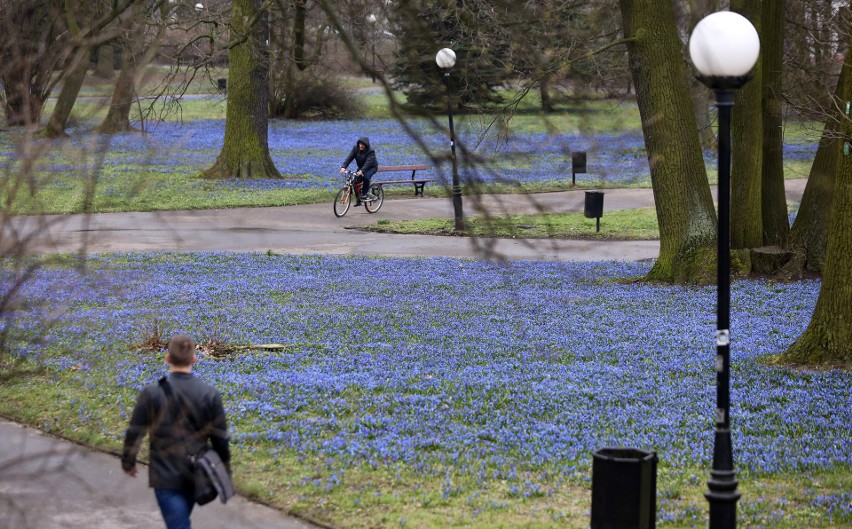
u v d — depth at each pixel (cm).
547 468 1174
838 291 1706
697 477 1151
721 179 902
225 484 833
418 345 1886
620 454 932
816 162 2816
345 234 3706
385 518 1009
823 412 1430
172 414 832
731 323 2128
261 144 5225
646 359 1778
